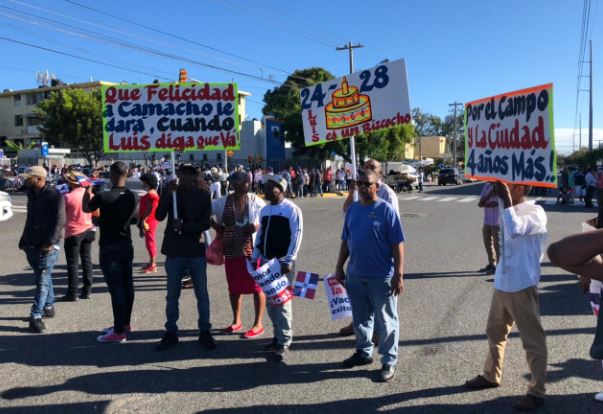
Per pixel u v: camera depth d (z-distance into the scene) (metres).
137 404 3.82
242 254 5.20
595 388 3.94
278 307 4.65
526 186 3.75
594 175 20.17
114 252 5.12
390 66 5.93
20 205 21.73
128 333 5.39
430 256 9.47
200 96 7.07
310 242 11.37
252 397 3.92
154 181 8.17
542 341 3.61
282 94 44.62
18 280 7.78
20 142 60.34
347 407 3.73
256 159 34.47
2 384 4.18
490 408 3.67
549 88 3.43
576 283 7.17
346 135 6.20
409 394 3.92
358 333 4.44
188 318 5.89
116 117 7.14
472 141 4.38
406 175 32.44
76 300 6.67
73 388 4.11
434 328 5.41
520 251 3.61
